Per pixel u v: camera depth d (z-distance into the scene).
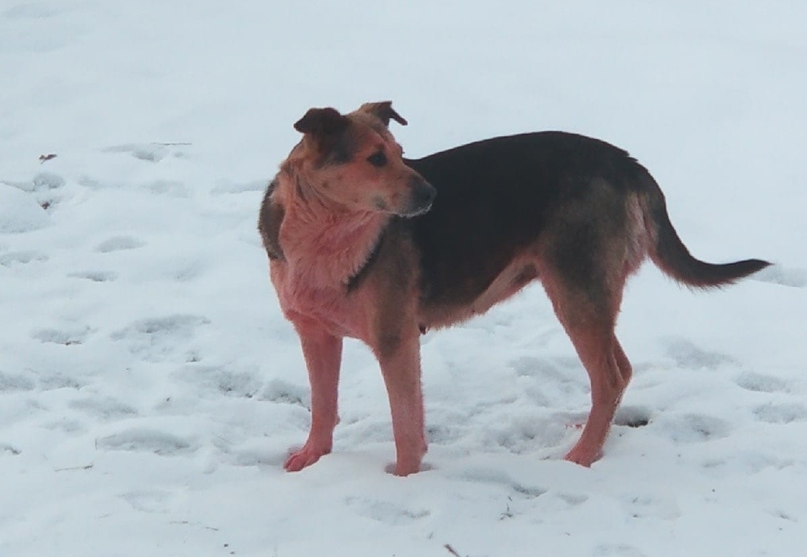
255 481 6.36
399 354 6.52
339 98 13.84
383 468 6.60
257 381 8.01
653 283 9.77
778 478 6.36
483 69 14.87
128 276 9.45
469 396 7.81
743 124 13.15
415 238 6.62
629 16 18.09
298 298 6.50
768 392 7.73
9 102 13.80
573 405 7.77
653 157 12.41
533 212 6.85
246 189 11.37
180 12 18.11
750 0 19.19
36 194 11.10
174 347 8.42
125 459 6.47
